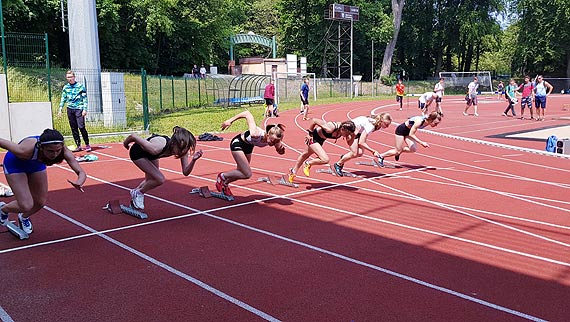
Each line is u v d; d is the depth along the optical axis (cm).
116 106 1736
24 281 475
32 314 407
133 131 1698
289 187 912
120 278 484
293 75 4028
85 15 1689
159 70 4988
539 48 5603
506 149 1465
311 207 768
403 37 6206
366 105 3503
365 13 5334
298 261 534
